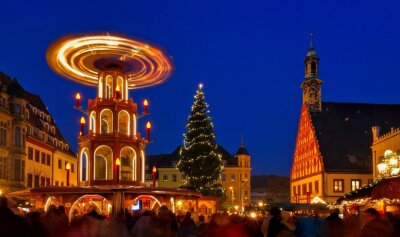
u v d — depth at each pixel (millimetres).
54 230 12031
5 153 56125
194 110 63219
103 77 40688
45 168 70438
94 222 11836
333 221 14188
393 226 11523
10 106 58594
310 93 89688
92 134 39250
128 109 40375
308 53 91750
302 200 88812
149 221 12633
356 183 78438
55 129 82125
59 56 37812
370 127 85500
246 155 131250
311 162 85188
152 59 39375
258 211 55250
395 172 38656
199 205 40625
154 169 35250
